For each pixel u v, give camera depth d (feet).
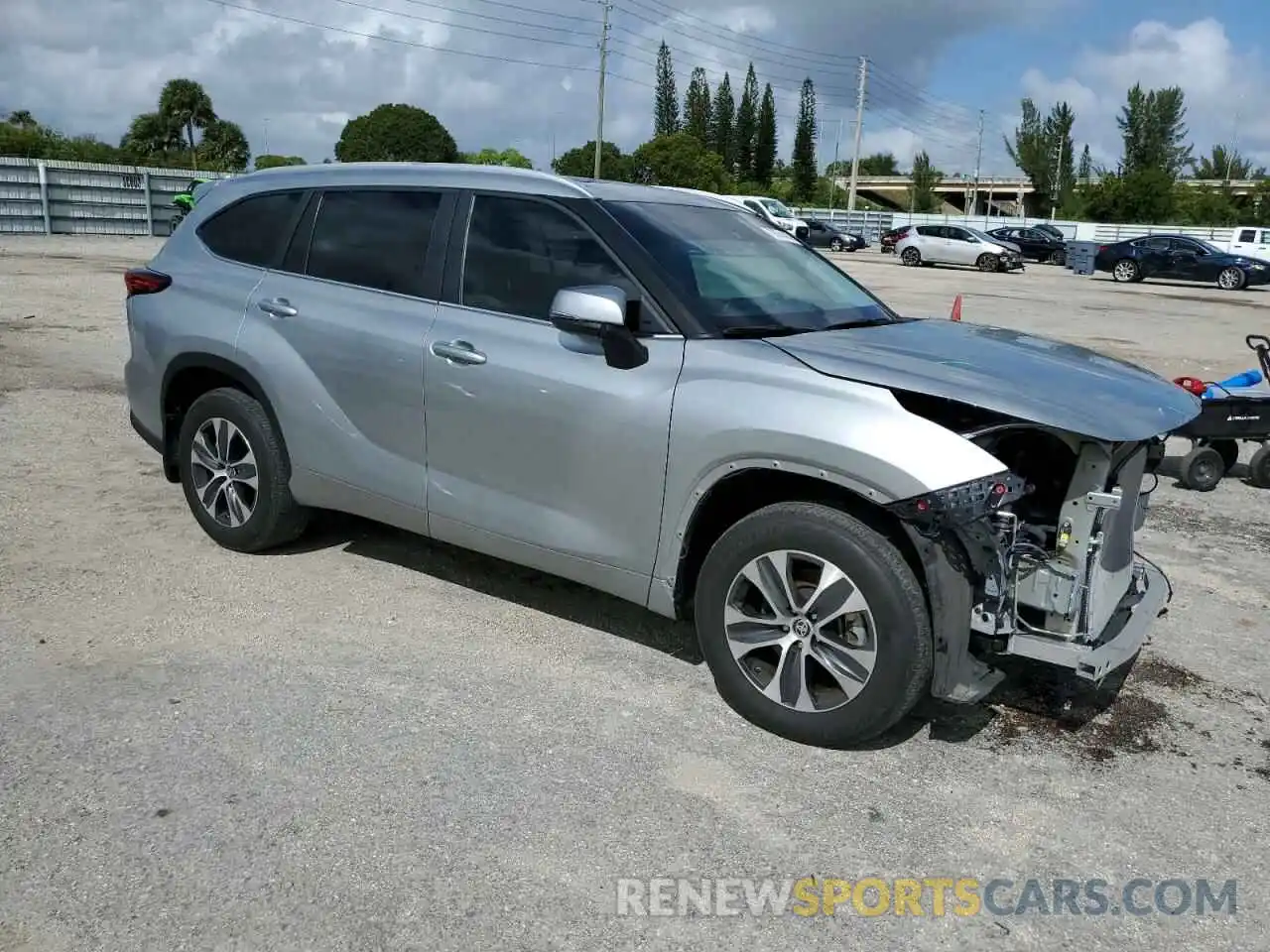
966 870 9.62
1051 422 10.14
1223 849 10.09
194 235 17.07
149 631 13.85
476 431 13.38
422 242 14.30
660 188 15.05
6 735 11.15
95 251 75.82
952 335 13.46
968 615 10.57
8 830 9.57
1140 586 12.62
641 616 14.96
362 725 11.64
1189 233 168.86
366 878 9.12
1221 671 14.07
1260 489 24.44
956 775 11.16
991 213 364.99
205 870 9.14
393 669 13.01
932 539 10.36
